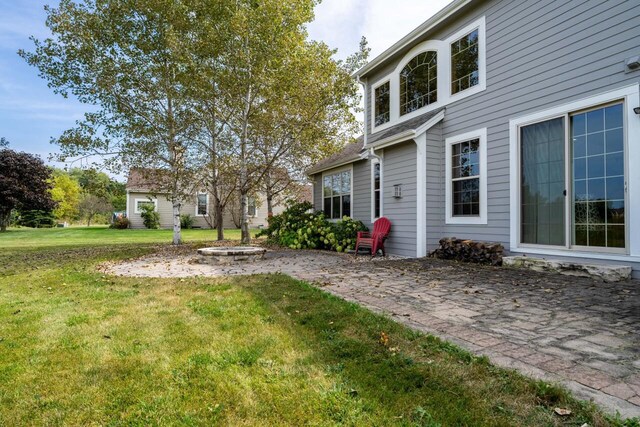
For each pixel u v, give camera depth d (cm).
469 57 748
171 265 751
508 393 203
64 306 409
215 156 1191
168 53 1080
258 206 1723
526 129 630
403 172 860
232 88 1054
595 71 525
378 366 245
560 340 275
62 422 190
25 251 1042
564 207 566
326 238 1051
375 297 427
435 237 806
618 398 192
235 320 350
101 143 1115
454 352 257
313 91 1031
